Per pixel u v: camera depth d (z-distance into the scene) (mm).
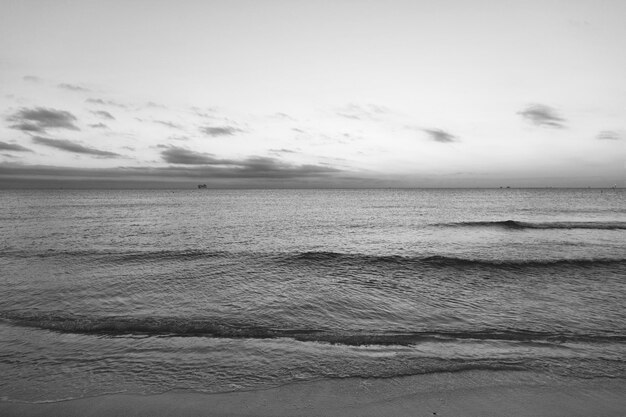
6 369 5895
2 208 60625
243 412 4621
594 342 7219
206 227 33906
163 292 11227
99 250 19984
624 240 23875
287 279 13172
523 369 5883
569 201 90312
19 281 12578
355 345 6969
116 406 4754
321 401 4891
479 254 19172
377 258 17109
